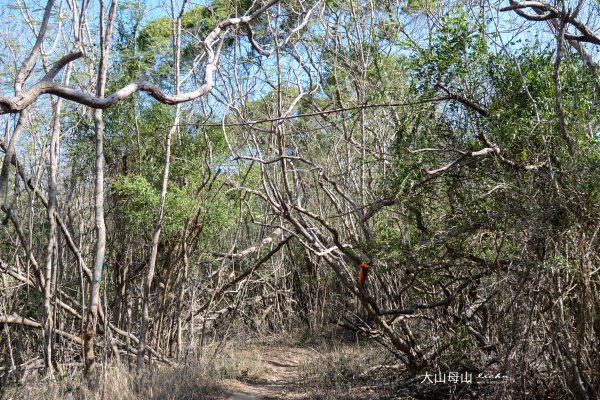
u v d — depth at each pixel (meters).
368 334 8.89
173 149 10.14
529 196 6.13
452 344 7.67
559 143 6.24
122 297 9.95
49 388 7.71
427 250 7.01
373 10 10.57
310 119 13.19
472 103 6.70
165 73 10.37
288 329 14.94
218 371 9.61
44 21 4.65
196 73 11.30
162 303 10.02
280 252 14.91
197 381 8.74
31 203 8.22
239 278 11.41
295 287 15.92
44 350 8.21
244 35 11.61
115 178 9.84
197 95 4.46
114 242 10.12
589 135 6.21
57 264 8.59
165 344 10.38
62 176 10.59
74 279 10.08
